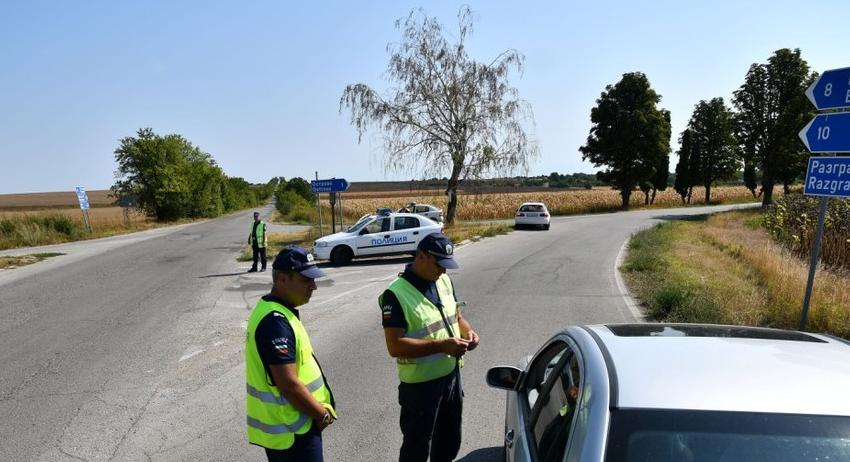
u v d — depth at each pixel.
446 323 3.57
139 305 11.26
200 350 7.82
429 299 3.53
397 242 17.89
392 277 14.25
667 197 71.88
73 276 15.93
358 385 6.18
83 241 29.69
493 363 6.82
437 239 3.45
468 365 6.75
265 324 2.87
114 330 9.16
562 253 18.30
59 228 31.84
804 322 6.21
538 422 2.67
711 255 15.85
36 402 5.97
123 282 14.50
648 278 12.30
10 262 19.62
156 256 20.81
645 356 2.26
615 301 10.38
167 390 6.24
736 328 2.74
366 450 4.65
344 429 5.05
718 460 1.73
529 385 3.29
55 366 7.26
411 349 3.36
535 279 13.07
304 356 3.00
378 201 63.59
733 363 2.15
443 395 3.61
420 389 3.50
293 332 2.93
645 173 53.12
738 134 44.59
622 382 2.06
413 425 3.54
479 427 5.00
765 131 43.25
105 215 67.38
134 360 7.43
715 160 62.91
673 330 2.68
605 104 53.81
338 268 16.56
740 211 40.59
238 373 6.79
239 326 9.23
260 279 14.55
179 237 30.86
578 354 2.49
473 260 16.97
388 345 3.44
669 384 2.01
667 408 1.89
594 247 20.11
